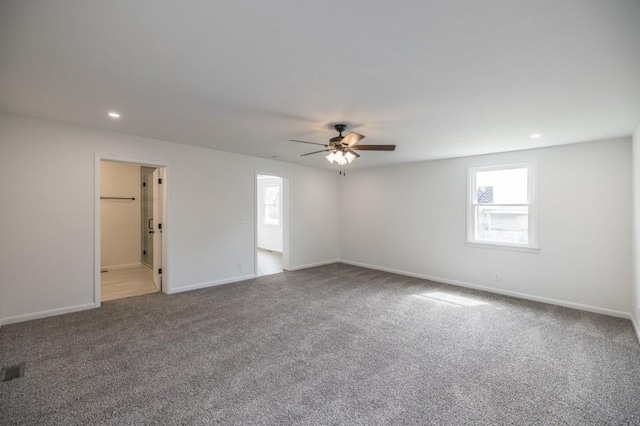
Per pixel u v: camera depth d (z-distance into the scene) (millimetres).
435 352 2754
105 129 3695
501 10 1439
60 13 1475
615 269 3717
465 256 5027
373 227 6445
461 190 5082
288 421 1849
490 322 3477
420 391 2166
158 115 3088
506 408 1987
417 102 2648
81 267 3672
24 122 3258
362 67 2045
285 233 6277
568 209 4039
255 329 3227
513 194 4594
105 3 1405
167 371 2393
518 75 2127
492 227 4797
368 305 4043
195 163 4680
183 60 1969
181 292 4559
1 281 3176
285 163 6066
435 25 1572
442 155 4945
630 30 1570
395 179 6031
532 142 3977
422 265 5594
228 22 1562
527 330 3256
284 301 4191
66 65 2035
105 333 3076
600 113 2852
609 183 3760
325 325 3354
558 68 2016
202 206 4785
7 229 3197
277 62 1990
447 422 1853
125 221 6414
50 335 2998
